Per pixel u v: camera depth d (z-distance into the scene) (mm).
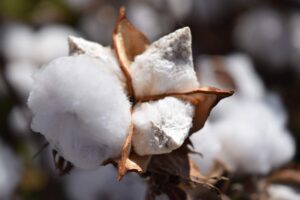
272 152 441
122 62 316
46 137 298
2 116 736
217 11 767
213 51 762
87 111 287
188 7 763
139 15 782
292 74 765
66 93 286
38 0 838
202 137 386
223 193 386
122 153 291
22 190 692
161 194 339
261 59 767
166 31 770
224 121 458
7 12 816
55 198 670
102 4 826
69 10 836
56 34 793
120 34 324
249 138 432
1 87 742
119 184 539
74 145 293
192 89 315
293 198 433
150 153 306
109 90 288
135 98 316
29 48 780
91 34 818
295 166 447
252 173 433
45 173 679
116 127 291
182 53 314
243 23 774
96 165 295
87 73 286
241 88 550
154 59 314
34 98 292
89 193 570
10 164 701
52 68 287
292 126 720
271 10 776
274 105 506
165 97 315
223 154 425
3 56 764
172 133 306
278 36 765
